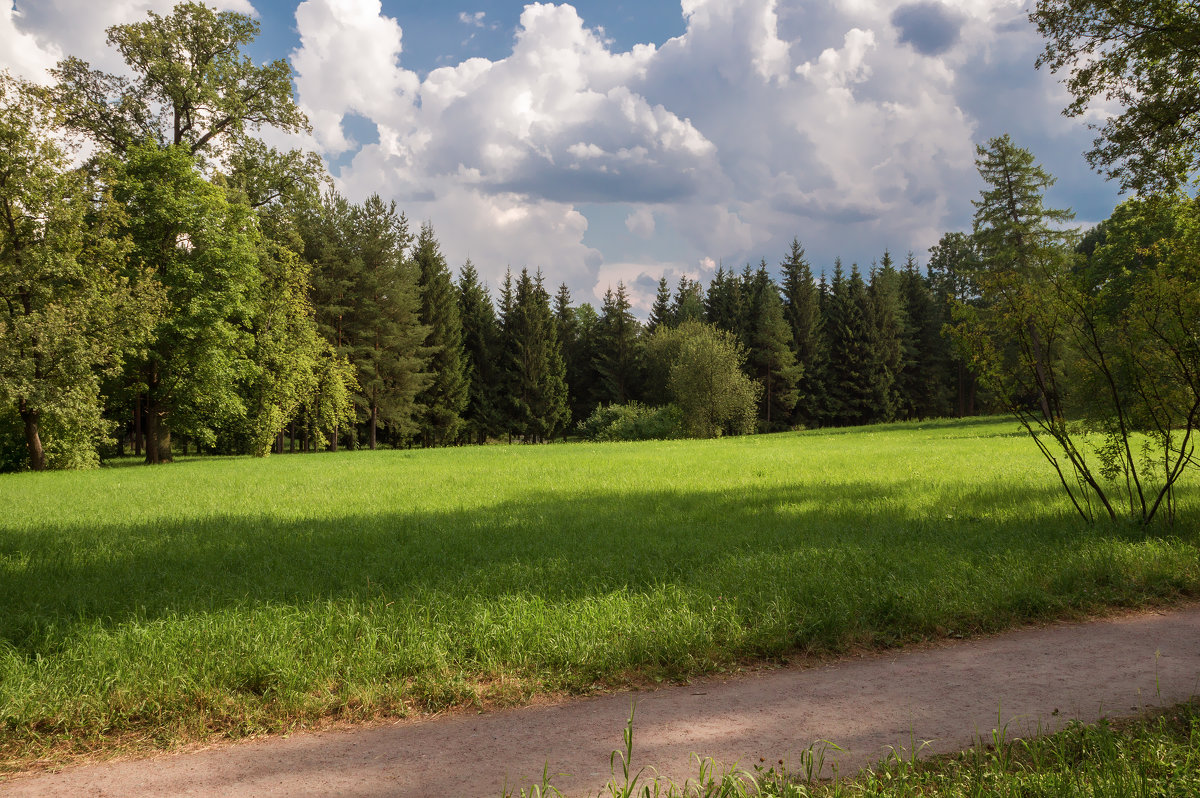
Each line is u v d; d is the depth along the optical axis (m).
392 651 4.96
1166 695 4.16
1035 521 9.64
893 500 12.41
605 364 83.06
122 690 4.36
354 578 7.15
